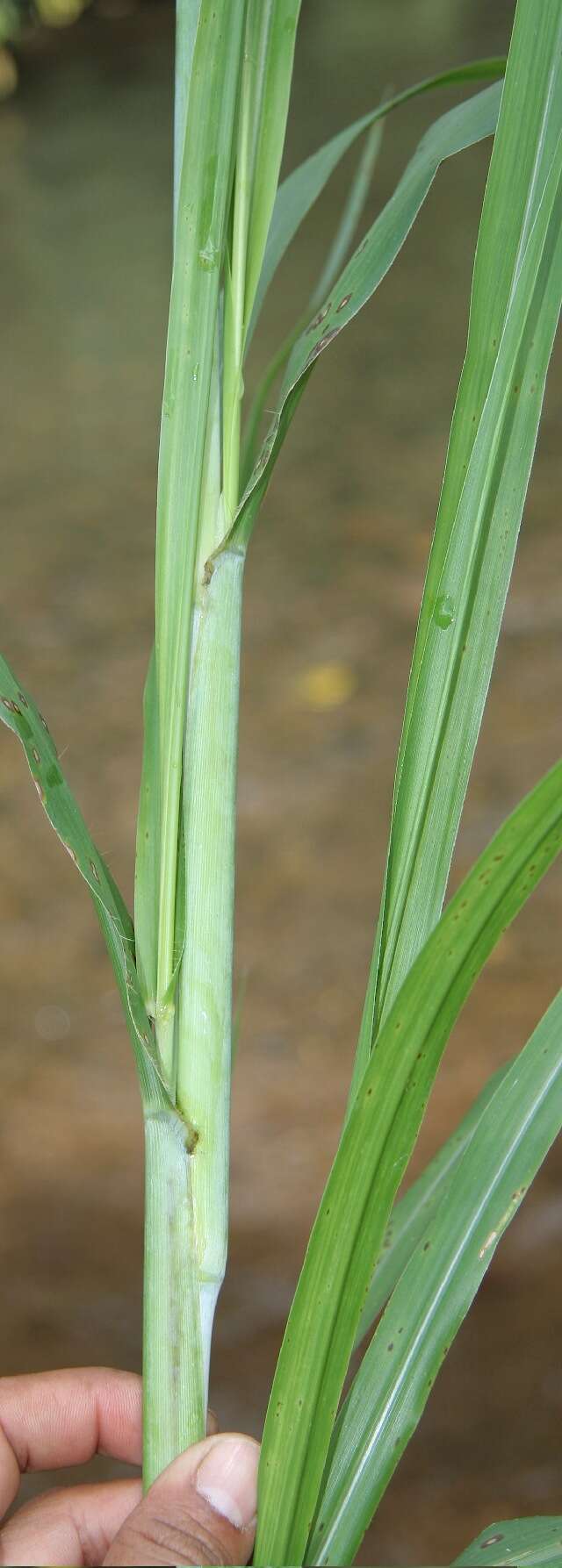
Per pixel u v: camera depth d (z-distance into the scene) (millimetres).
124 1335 1278
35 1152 1527
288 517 2932
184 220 571
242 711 2299
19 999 1777
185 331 573
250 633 2518
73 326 4117
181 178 580
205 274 571
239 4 565
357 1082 566
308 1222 1402
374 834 1995
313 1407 549
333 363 3717
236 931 1841
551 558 2594
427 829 562
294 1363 549
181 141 586
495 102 584
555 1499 1085
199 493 577
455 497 556
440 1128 1465
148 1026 573
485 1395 1188
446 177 4859
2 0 6457
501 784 2016
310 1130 1523
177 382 576
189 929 582
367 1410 568
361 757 2154
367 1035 566
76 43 6723
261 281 622
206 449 582
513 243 550
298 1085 1591
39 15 6762
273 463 569
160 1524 577
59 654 2525
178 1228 583
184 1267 583
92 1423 725
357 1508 564
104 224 4855
